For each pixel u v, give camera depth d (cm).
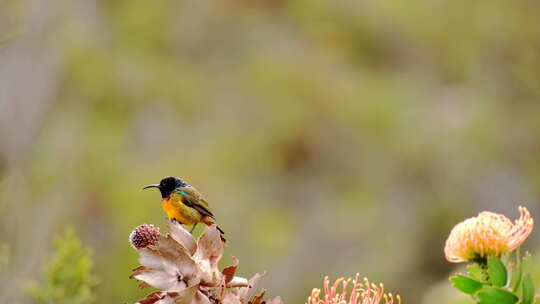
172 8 2062
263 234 1741
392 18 2170
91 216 1539
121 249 1391
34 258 948
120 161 1736
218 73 2067
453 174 1978
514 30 2105
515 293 240
